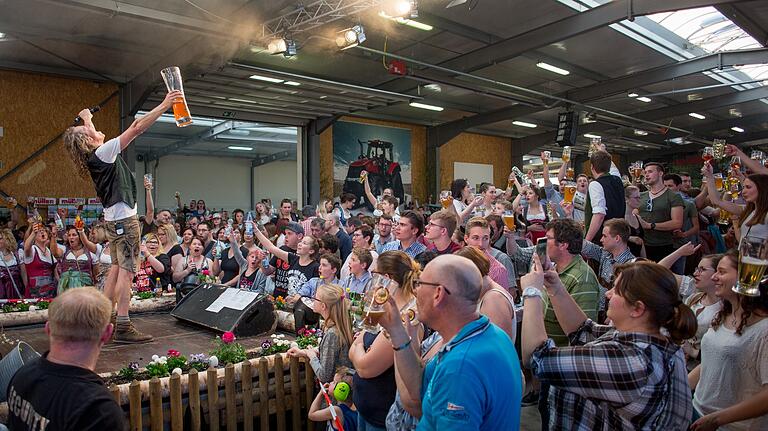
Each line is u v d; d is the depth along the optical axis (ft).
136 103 38.24
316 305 10.64
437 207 45.11
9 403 5.88
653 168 16.11
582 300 9.93
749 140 75.97
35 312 16.78
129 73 37.96
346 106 47.11
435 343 7.61
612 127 63.67
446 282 5.89
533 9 32.58
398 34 35.78
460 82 45.44
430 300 5.96
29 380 5.69
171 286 20.44
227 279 20.67
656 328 6.10
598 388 5.89
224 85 39.29
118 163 12.61
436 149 61.87
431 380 5.75
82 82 37.65
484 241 11.15
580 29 33.19
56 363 5.70
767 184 11.22
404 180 60.44
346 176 55.62
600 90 48.21
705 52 42.63
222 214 42.09
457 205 19.75
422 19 32.99
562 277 10.28
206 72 33.68
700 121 68.80
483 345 5.66
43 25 29.58
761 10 30.48
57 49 33.17
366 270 14.34
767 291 7.20
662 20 37.09
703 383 7.90
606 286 12.98
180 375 10.39
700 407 7.84
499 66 42.78
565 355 6.15
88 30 30.40
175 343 13.48
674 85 50.96
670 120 66.64
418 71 42.57
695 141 76.48
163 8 27.53
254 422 11.81
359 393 8.52
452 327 5.95
